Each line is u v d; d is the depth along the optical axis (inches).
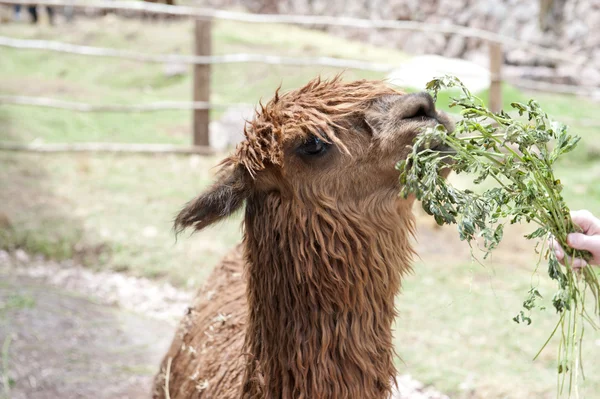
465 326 221.6
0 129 403.5
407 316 227.6
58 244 274.1
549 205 100.7
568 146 100.0
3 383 189.6
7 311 225.3
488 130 101.3
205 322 141.8
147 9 386.0
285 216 107.2
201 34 387.9
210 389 126.4
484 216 96.3
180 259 267.4
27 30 698.2
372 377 107.6
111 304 242.5
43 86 515.2
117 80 561.0
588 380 191.6
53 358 204.2
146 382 197.6
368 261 106.4
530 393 186.4
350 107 105.6
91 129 425.4
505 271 262.8
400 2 647.1
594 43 565.3
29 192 316.2
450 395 188.5
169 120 461.1
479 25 612.1
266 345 110.7
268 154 106.0
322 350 105.9
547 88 402.3
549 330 219.8
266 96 501.7
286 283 107.9
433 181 95.0
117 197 318.0
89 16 742.5
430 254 277.3
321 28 704.4
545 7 581.6
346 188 105.3
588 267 104.3
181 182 342.6
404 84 391.5
